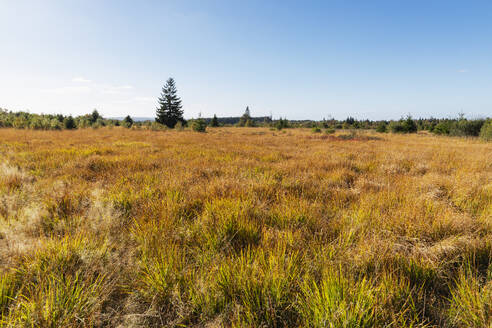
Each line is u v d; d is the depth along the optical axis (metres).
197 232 2.67
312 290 1.74
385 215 3.00
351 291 1.59
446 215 2.88
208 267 2.02
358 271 1.99
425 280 1.89
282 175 5.61
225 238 2.45
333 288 1.59
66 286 1.70
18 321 1.45
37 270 1.92
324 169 6.59
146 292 1.77
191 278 1.89
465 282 1.70
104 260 2.12
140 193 3.86
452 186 4.39
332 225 2.86
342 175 5.61
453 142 18.55
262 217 3.11
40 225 2.77
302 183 4.78
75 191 3.90
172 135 22.06
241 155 8.95
